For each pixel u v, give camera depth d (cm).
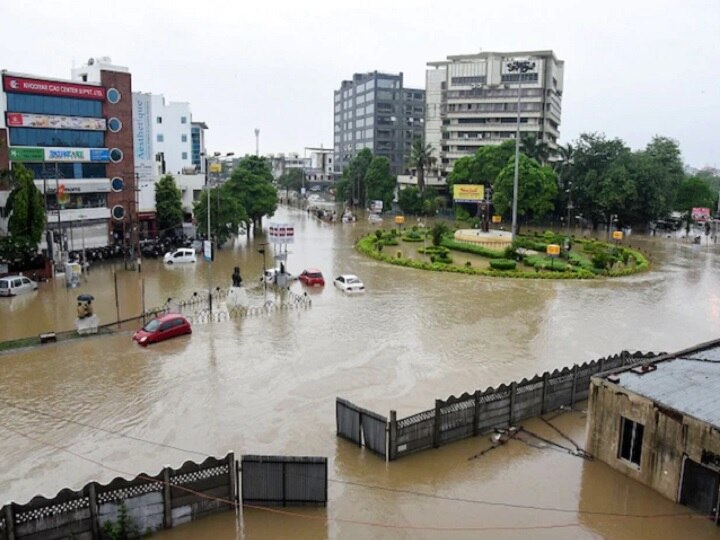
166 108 10238
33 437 2217
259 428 2298
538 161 10388
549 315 4116
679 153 10594
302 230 9456
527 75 12331
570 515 1773
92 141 6200
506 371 2969
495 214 9981
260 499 1784
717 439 1697
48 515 1525
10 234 4966
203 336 3494
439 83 13312
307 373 2894
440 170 13375
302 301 4372
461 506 1811
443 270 5753
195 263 5997
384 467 2019
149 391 2650
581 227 10294
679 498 1820
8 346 3238
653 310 4338
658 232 9931
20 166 4975
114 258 6134
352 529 1694
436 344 3394
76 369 2923
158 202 7319
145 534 1645
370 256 6581
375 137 17000
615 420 2019
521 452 2136
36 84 5653
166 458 2069
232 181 8262
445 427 2167
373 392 2670
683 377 2105
